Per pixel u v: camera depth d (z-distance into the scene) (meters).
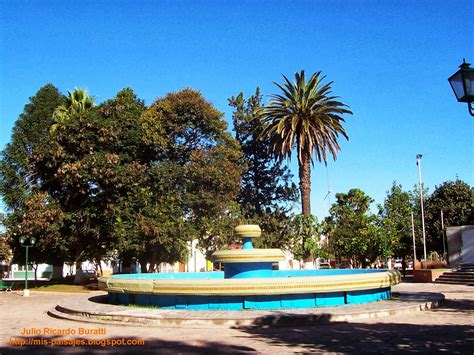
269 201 49.44
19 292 29.69
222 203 37.31
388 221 36.91
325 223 39.31
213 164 36.06
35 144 35.50
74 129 30.17
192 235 34.62
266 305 14.77
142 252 32.94
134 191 31.12
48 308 19.22
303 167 39.16
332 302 15.66
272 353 9.30
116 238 30.53
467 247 36.75
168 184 34.19
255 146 48.75
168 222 31.25
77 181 29.34
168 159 36.25
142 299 16.12
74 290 30.41
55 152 29.64
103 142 30.72
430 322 13.16
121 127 32.56
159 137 34.09
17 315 16.84
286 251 50.03
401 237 46.09
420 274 32.81
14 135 36.00
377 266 49.81
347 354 9.16
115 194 30.70
